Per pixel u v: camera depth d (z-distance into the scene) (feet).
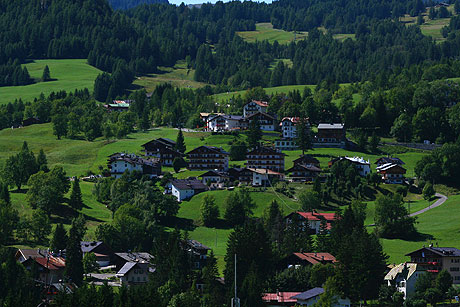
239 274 576.61
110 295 492.95
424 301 528.63
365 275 564.30
